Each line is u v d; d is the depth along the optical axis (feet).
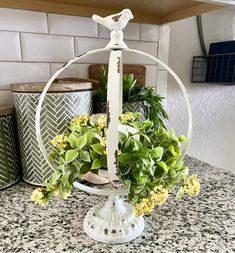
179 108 3.29
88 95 1.87
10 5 1.97
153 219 1.50
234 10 3.35
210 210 1.61
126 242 1.29
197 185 1.23
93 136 1.18
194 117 3.46
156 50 2.82
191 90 3.35
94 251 1.24
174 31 3.01
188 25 3.08
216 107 3.62
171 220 1.49
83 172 1.14
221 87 3.58
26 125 1.75
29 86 1.66
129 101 2.14
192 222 1.47
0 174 1.81
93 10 2.31
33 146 1.78
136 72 2.68
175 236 1.34
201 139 3.61
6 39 2.05
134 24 2.60
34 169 1.84
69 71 2.37
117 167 1.02
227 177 2.17
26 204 1.68
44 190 1.19
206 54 3.28
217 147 3.82
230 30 3.42
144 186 1.08
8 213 1.57
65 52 2.32
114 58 1.05
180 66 3.18
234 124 3.89
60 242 1.30
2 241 1.30
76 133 1.28
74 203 1.70
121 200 1.45
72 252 1.23
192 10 2.35
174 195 1.78
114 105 1.01
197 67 3.29
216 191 1.88
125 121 1.35
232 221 1.49
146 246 1.27
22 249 1.24
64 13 2.21
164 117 2.37
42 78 2.27
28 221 1.49
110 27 1.10
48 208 1.63
